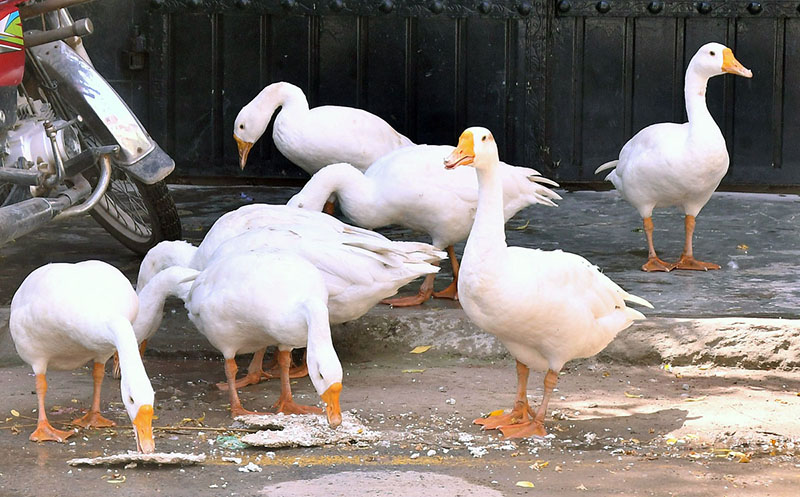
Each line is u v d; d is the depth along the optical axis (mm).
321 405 6973
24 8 7453
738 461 5832
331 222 7816
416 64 13500
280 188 13711
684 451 6023
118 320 5789
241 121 10203
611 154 13758
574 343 6262
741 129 13594
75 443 6047
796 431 6363
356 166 10117
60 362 6324
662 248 10672
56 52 8172
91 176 8828
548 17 13500
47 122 7379
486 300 6078
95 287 6020
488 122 13609
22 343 6105
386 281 7160
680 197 9633
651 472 5621
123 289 6133
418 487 5336
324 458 5832
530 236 11172
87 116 8195
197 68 13555
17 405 6750
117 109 8242
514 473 5586
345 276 7078
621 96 13664
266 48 13508
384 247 7258
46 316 5957
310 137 9969
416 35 13445
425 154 8516
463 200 8414
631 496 5250
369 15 13383
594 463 5781
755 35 13422
